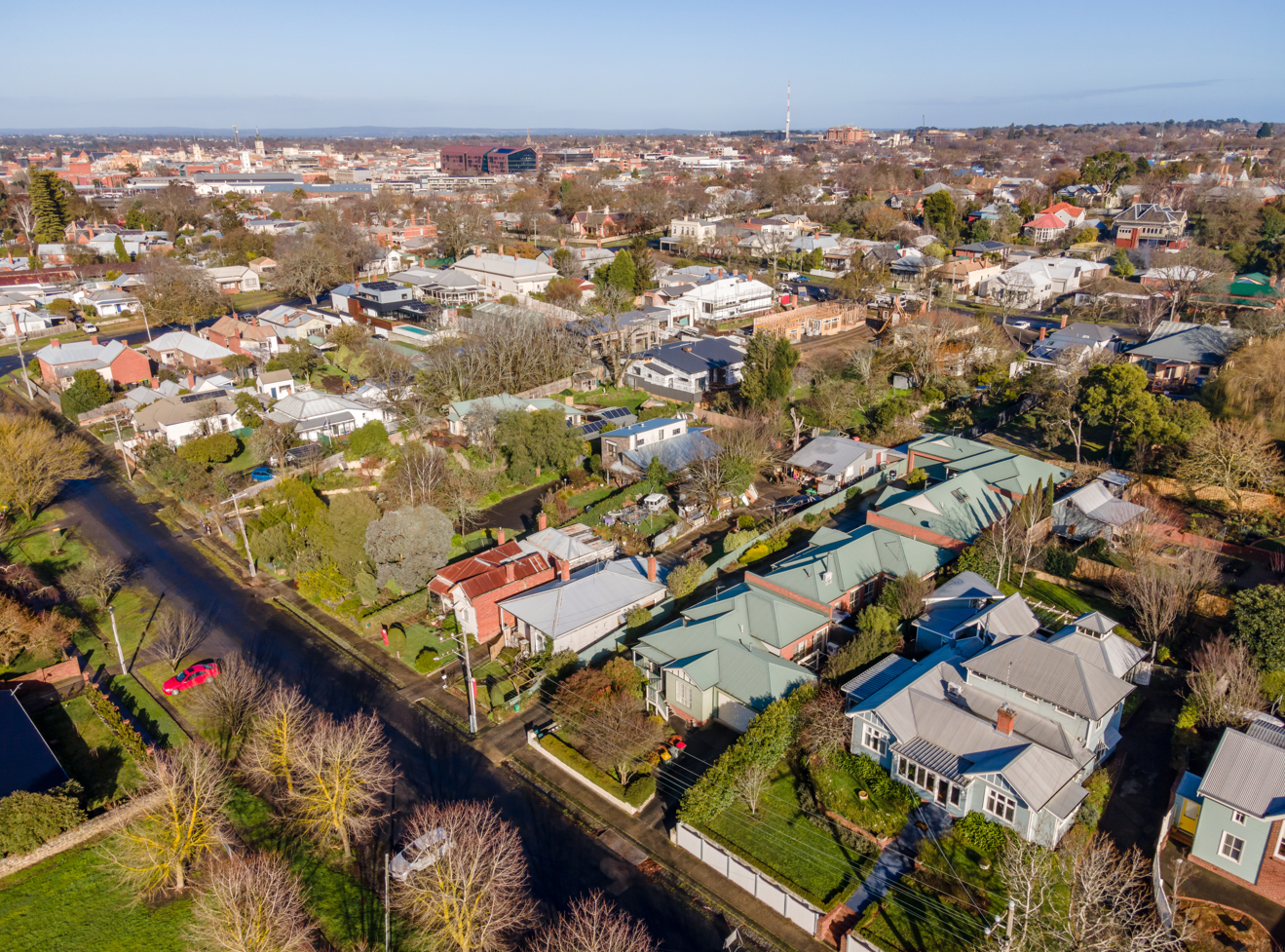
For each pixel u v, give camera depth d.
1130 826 43.91
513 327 115.00
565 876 42.56
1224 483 74.19
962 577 61.47
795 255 186.25
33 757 48.88
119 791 48.88
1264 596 52.81
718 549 73.38
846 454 86.75
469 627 63.38
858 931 38.22
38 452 87.00
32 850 44.00
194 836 42.69
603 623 60.94
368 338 131.25
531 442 86.94
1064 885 39.84
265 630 65.38
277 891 38.06
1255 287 144.50
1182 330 113.69
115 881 43.06
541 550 69.19
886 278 172.62
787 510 79.12
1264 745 41.12
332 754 43.97
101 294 167.88
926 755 45.16
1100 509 72.38
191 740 53.09
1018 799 41.47
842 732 48.12
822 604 60.56
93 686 55.62
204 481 87.31
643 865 43.41
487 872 39.31
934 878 41.03
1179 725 49.28
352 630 65.31
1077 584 64.56
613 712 50.81
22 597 66.88
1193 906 39.16
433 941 38.81
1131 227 194.88
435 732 53.78
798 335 136.38
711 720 53.81
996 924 35.91
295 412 98.12
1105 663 49.19
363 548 68.44
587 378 117.56
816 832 44.59
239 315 158.00
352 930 39.66
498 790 48.81
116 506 88.31
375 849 44.66
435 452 88.19
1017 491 74.56
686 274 170.75
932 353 114.38
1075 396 93.88
